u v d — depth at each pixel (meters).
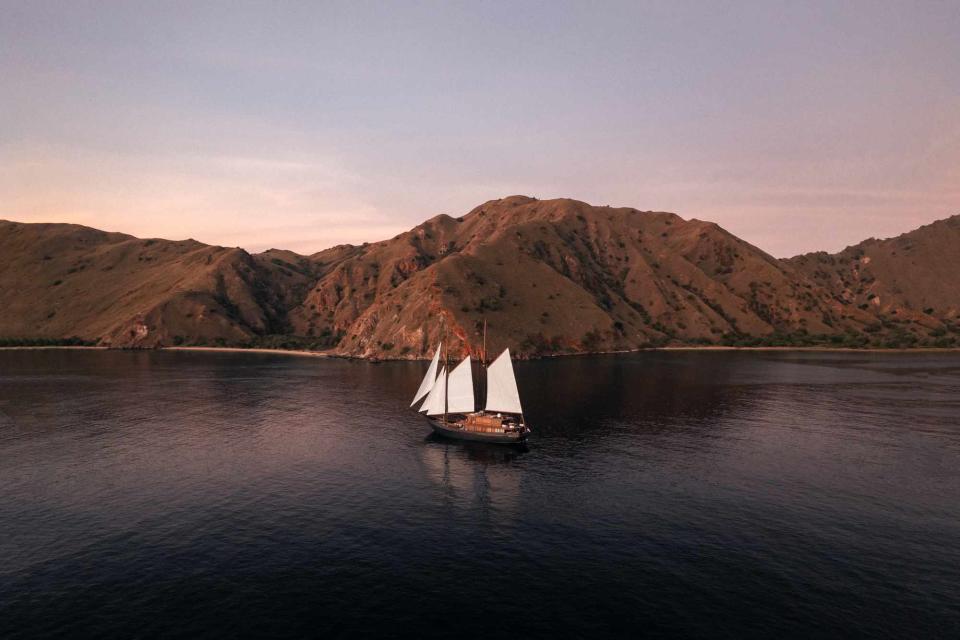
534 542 41.50
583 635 29.84
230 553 39.66
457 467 61.25
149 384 131.00
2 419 88.19
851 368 165.38
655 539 41.81
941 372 154.38
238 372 158.62
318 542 41.56
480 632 30.17
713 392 115.06
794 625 30.64
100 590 34.47
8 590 34.44
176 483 55.44
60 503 49.56
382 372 159.38
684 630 30.23
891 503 49.16
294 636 29.81
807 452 66.44
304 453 67.38
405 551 40.03
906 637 29.55
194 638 29.56
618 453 66.50
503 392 74.88
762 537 42.06
